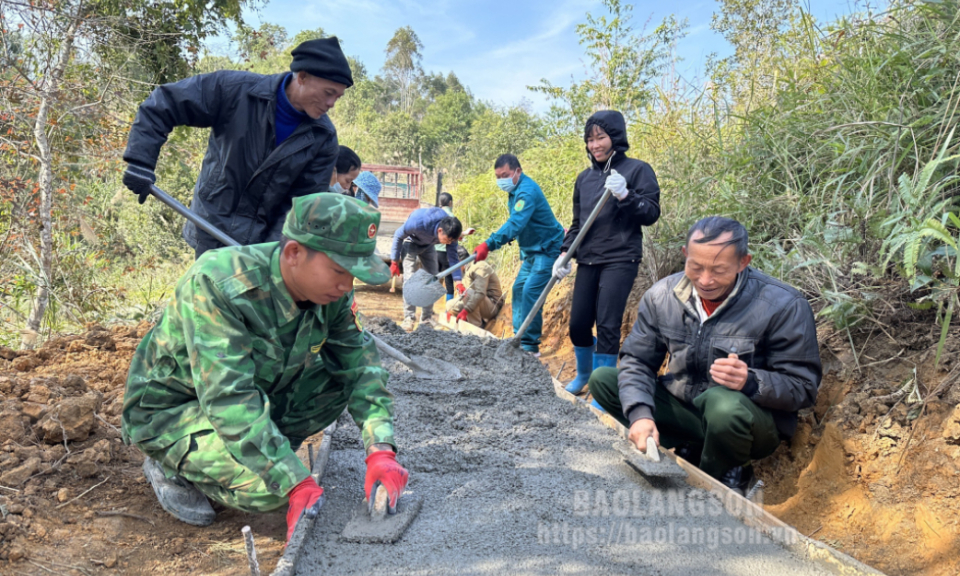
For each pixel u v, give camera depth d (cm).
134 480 259
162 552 217
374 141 3622
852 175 394
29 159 617
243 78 314
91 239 621
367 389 239
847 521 292
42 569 198
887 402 310
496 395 373
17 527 211
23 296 604
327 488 256
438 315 777
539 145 929
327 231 191
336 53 308
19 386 294
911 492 279
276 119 318
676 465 270
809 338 280
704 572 206
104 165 675
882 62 395
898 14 426
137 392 223
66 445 261
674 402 319
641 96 707
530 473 275
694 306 295
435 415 338
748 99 549
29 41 618
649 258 539
